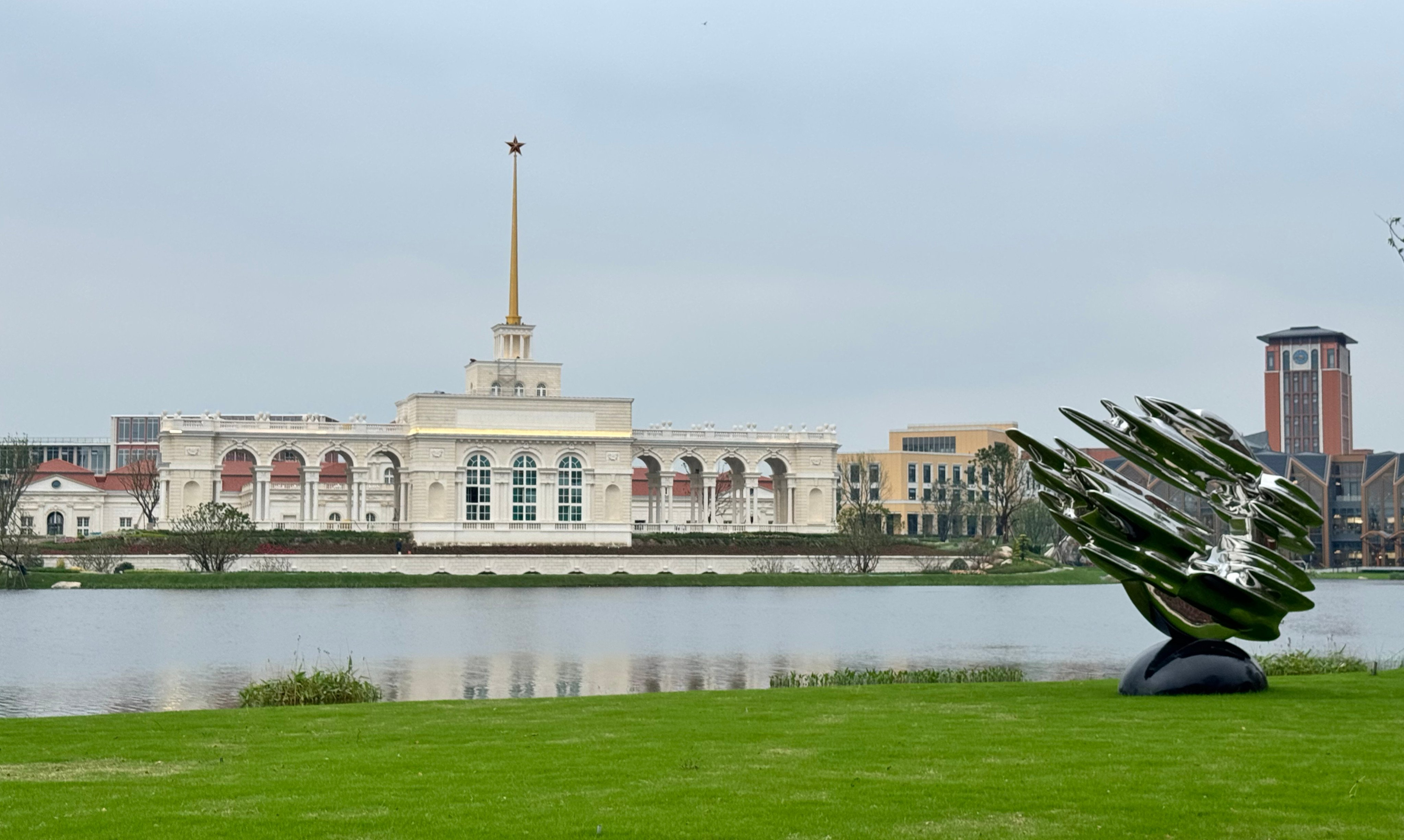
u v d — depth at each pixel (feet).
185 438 576.61
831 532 644.27
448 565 536.42
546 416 614.34
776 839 75.51
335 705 144.56
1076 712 123.95
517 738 113.39
